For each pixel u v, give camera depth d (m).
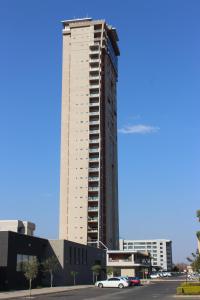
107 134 151.62
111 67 166.62
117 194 161.50
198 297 39.44
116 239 154.25
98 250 96.94
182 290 42.62
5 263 55.62
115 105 170.00
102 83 154.25
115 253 135.62
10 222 85.50
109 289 59.97
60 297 42.03
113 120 164.00
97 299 38.44
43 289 57.75
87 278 86.12
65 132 147.38
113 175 157.88
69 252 74.81
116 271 119.00
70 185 142.25
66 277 71.88
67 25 158.75
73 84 151.38
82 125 147.00
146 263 157.88
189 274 128.38
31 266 47.28
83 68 152.25
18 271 58.62
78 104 149.12
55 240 71.56
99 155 144.25
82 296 43.41
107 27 161.00
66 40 156.38
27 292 49.88
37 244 66.62
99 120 147.00
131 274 132.88
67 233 138.38
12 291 52.41
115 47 173.25
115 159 162.25
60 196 142.25
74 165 143.88
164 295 43.62
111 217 150.50
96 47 153.88
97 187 141.50
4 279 55.03
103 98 153.50
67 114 148.88
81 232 137.50
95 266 86.88
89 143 145.25
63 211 140.50
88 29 155.75
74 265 77.56
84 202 140.00
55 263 65.62
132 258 134.88
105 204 144.00
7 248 56.12
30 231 89.25
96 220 138.75
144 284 78.75
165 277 138.50
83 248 84.75
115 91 172.38
